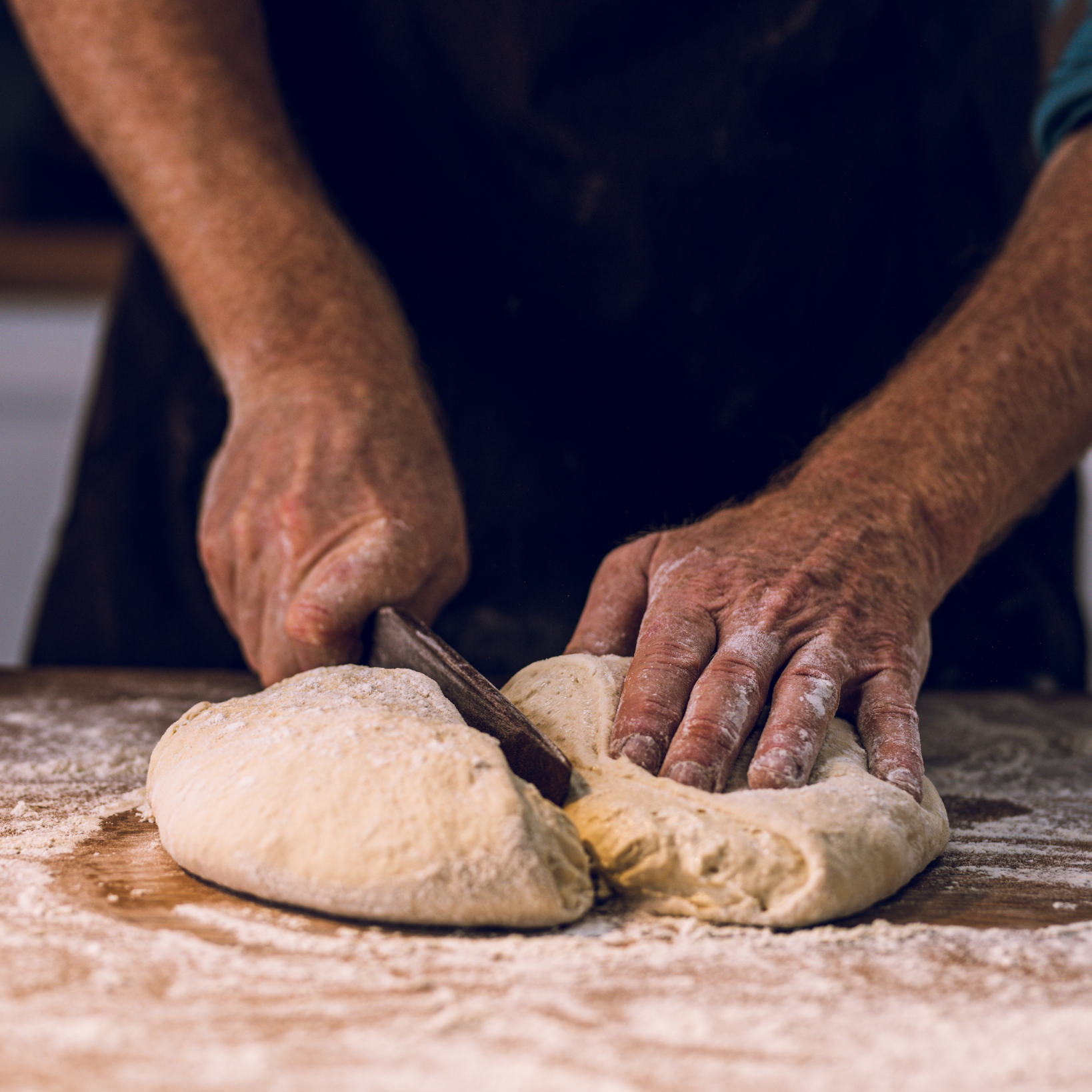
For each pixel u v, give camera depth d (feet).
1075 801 4.25
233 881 2.90
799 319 6.06
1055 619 6.64
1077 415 4.57
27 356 29.53
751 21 5.54
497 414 6.33
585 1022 2.23
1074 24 7.36
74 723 5.23
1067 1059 2.08
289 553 4.32
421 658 3.71
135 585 7.45
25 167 25.05
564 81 5.71
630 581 4.04
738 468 5.96
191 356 7.23
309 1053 2.07
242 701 3.69
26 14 6.00
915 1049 2.12
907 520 3.98
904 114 5.80
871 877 2.96
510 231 6.21
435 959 2.57
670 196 5.82
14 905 2.86
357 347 5.08
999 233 6.30
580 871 2.89
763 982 2.46
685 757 3.11
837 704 3.35
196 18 5.78
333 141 6.52
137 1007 2.26
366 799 2.83
